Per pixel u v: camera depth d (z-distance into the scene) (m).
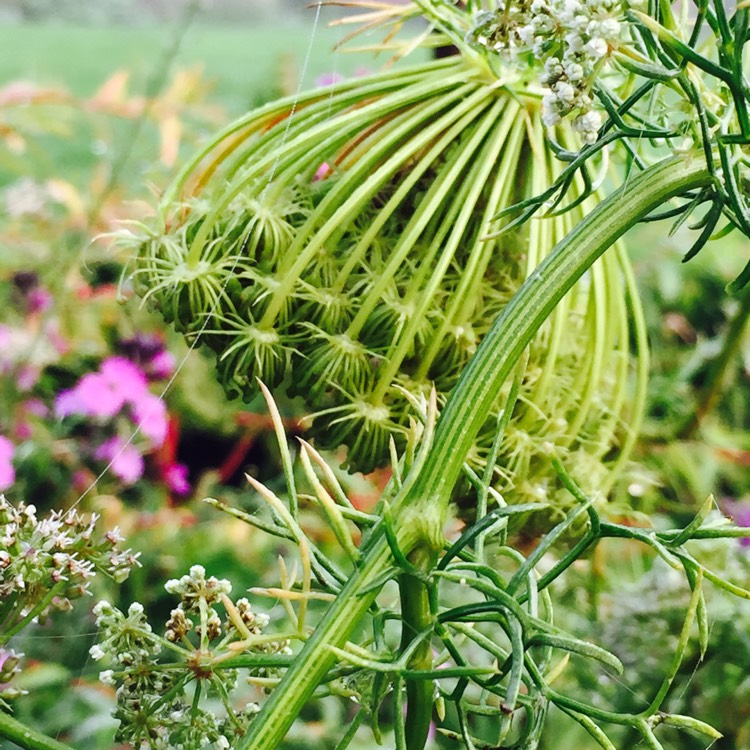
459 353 0.27
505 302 0.27
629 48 0.22
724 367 0.42
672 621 0.35
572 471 0.28
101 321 0.52
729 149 0.22
